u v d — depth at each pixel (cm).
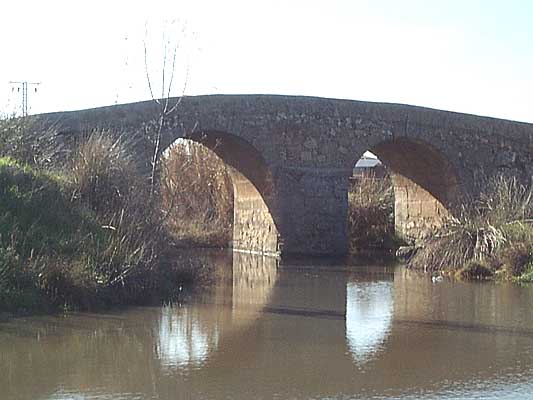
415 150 2848
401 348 1071
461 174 2789
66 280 1337
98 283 1384
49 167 1833
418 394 831
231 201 3822
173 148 4022
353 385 867
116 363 960
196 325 1236
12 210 1494
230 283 1864
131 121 2272
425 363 979
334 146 2667
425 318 1336
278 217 2627
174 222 3522
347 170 2677
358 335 1168
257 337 1144
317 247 2662
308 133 2641
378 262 2547
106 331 1166
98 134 1931
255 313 1375
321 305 1494
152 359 987
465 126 2802
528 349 1068
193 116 2430
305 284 1867
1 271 1283
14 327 1171
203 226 3703
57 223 1516
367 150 2802
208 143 2712
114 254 1458
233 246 3072
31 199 1545
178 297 1561
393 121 2719
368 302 1541
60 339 1098
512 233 2045
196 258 2197
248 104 2545
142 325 1225
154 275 1547
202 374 910
